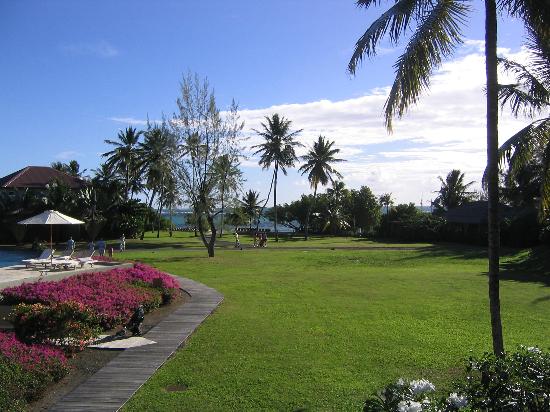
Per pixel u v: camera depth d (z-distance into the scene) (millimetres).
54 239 55406
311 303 17078
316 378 9234
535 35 8680
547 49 8664
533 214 41188
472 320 14258
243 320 14289
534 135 8312
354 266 30500
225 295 18781
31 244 51375
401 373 9523
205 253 40906
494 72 8172
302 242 57344
